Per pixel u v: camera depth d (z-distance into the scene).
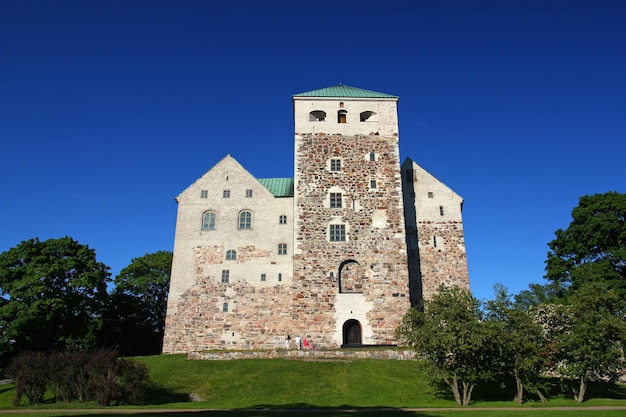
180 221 52.97
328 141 51.78
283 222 52.81
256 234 52.41
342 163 51.09
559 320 35.28
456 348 31.62
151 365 41.66
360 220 49.28
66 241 54.88
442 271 52.69
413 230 53.94
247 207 53.34
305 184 50.19
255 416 25.25
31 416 25.91
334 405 30.94
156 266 68.44
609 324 32.31
